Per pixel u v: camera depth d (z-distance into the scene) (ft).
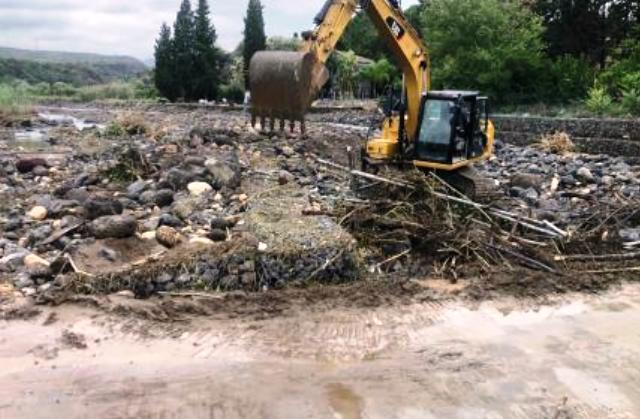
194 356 22.72
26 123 87.86
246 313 25.98
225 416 19.25
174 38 153.17
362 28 164.04
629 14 91.35
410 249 32.40
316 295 27.68
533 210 40.37
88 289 26.91
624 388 21.39
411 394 20.67
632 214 38.68
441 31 89.40
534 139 74.84
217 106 121.60
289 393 20.54
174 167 43.37
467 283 30.22
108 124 80.07
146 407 19.60
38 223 34.06
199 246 29.50
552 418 19.51
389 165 42.16
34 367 21.68
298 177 45.93
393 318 26.35
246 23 153.69
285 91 52.95
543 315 27.30
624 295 29.68
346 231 31.71
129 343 23.44
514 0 90.74
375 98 128.26
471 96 40.37
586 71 84.94
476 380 21.67
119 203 34.86
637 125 64.44
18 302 25.93
